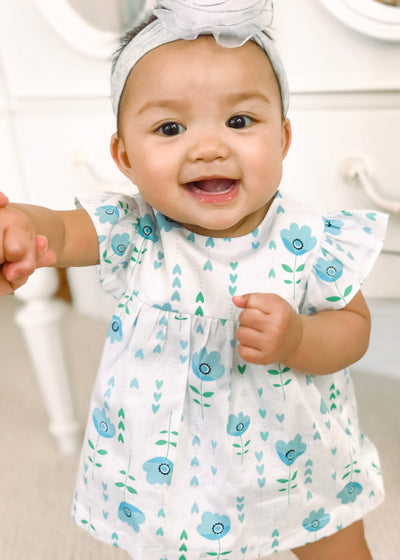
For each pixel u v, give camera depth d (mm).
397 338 1086
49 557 1072
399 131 877
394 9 814
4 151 1091
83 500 775
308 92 903
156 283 689
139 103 616
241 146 604
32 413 1498
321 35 867
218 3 585
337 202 943
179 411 695
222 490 704
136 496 710
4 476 1282
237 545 719
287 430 703
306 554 824
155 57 604
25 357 1772
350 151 912
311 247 694
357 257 704
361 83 873
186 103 597
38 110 1065
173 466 701
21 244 522
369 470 802
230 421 699
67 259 667
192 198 620
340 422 759
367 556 822
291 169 952
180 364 691
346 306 716
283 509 729
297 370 702
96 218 680
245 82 601
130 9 985
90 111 1033
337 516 759
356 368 1192
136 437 703
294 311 649
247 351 626
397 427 1299
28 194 1121
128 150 647
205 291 684
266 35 642
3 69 1051
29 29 1015
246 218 689
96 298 1334
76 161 1054
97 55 978
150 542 714
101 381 729
